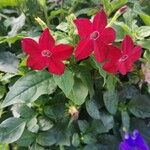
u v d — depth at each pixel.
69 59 0.22
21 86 0.21
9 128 0.21
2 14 0.27
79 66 0.22
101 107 0.23
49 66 0.20
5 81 0.23
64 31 0.23
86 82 0.22
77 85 0.22
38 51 0.20
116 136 0.23
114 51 0.20
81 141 0.22
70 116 0.22
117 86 0.23
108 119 0.23
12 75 0.22
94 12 0.26
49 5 0.27
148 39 0.23
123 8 0.21
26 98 0.21
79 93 0.21
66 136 0.22
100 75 0.22
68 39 0.21
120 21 0.24
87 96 0.22
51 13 0.26
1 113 0.23
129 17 0.24
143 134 0.23
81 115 0.23
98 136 0.23
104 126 0.22
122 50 0.20
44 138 0.22
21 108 0.22
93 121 0.23
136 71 0.23
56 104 0.22
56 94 0.22
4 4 0.27
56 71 0.20
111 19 0.23
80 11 0.26
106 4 0.25
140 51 0.21
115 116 0.24
